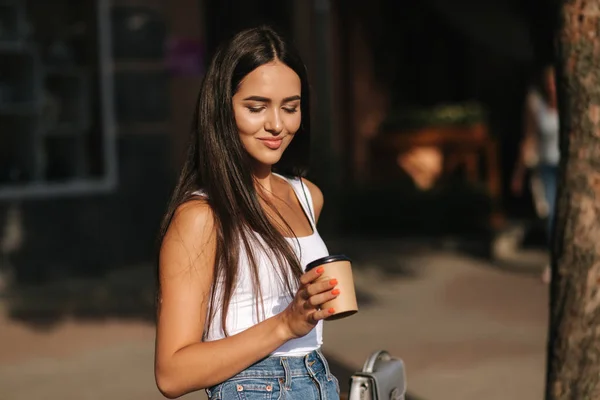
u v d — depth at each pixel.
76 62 13.56
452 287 13.05
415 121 18.02
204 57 15.57
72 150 13.58
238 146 3.41
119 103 13.97
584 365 4.02
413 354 9.44
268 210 3.60
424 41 20.56
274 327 3.16
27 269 13.02
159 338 3.26
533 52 18.02
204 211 3.31
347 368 8.87
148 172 14.30
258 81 3.39
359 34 18.88
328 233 16.77
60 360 9.36
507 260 15.21
